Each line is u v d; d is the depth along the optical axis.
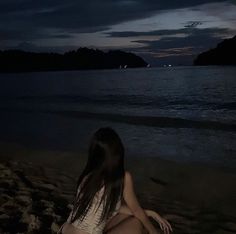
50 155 10.18
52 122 17.53
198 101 26.39
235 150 10.88
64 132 14.62
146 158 9.64
